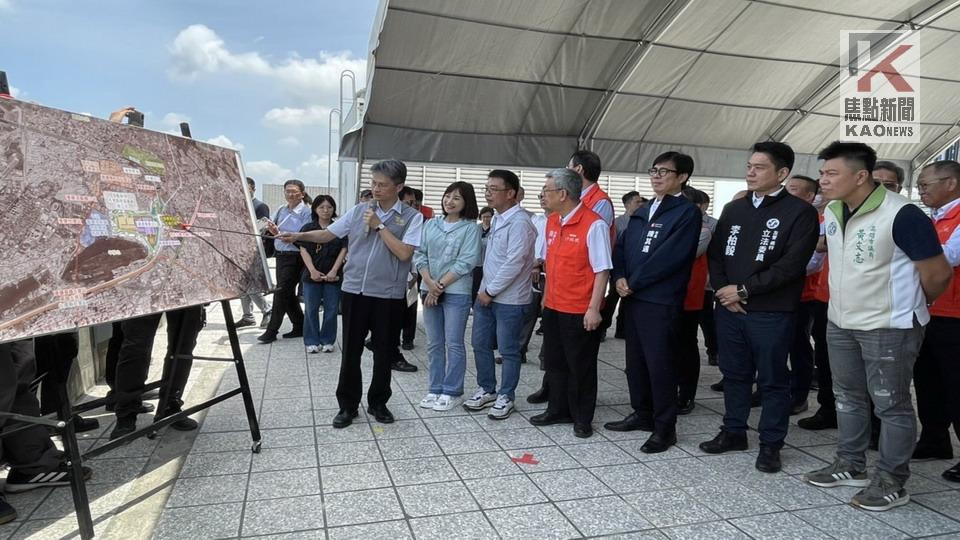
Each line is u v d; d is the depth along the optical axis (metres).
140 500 2.69
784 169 3.12
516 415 3.99
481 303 3.88
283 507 2.62
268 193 15.54
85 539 2.31
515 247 3.75
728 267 3.26
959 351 3.03
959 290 3.00
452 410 4.05
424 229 4.07
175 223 2.80
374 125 7.47
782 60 7.75
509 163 8.24
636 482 2.94
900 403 2.69
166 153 2.91
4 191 2.11
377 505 2.65
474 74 7.06
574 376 3.58
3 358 2.39
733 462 3.21
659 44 7.12
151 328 3.41
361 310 3.61
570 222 3.55
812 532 2.47
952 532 2.48
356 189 7.62
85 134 2.49
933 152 9.94
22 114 2.25
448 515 2.57
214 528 2.44
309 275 5.61
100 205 2.45
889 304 2.65
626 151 8.79
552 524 2.51
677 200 3.37
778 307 3.05
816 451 3.40
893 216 2.61
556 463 3.16
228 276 3.03
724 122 8.83
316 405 4.10
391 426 3.71
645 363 3.62
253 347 5.96
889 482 2.71
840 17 7.03
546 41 6.81
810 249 3.00
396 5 5.92
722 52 7.45
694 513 2.62
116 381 3.39
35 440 2.81
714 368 5.57
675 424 3.50
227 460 3.15
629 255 3.55
